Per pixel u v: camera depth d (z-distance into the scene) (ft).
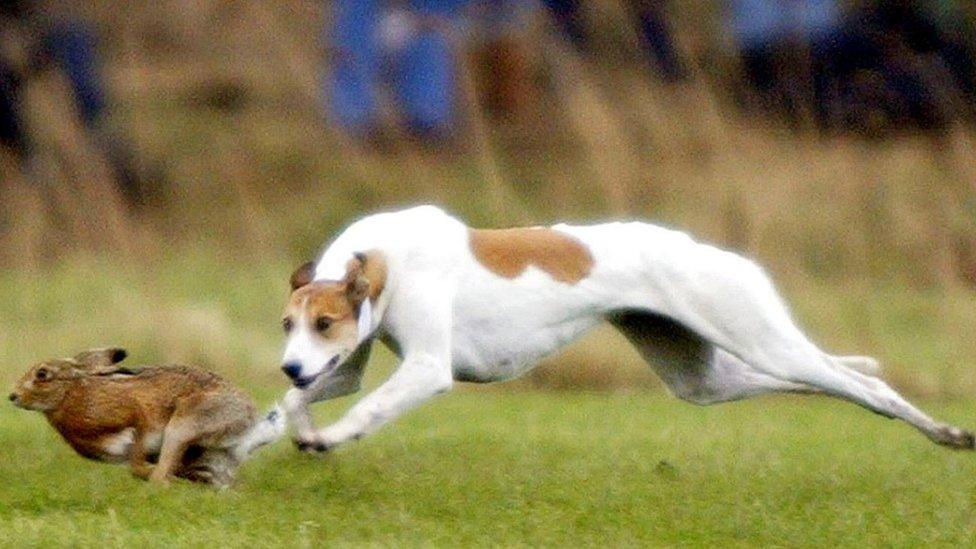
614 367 48.67
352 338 27.09
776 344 30.12
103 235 58.49
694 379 31.68
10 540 24.70
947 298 53.52
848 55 69.10
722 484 31.37
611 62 61.26
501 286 29.07
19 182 60.75
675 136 55.98
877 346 50.29
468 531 27.07
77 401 27.55
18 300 53.52
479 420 40.50
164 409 27.76
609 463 33.22
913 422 30.63
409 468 31.96
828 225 54.90
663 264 29.91
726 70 62.95
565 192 62.54
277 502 28.17
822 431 39.96
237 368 48.16
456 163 68.18
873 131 67.31
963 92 69.21
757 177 55.01
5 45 65.10
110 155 69.97
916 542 27.43
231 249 63.62
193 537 25.34
